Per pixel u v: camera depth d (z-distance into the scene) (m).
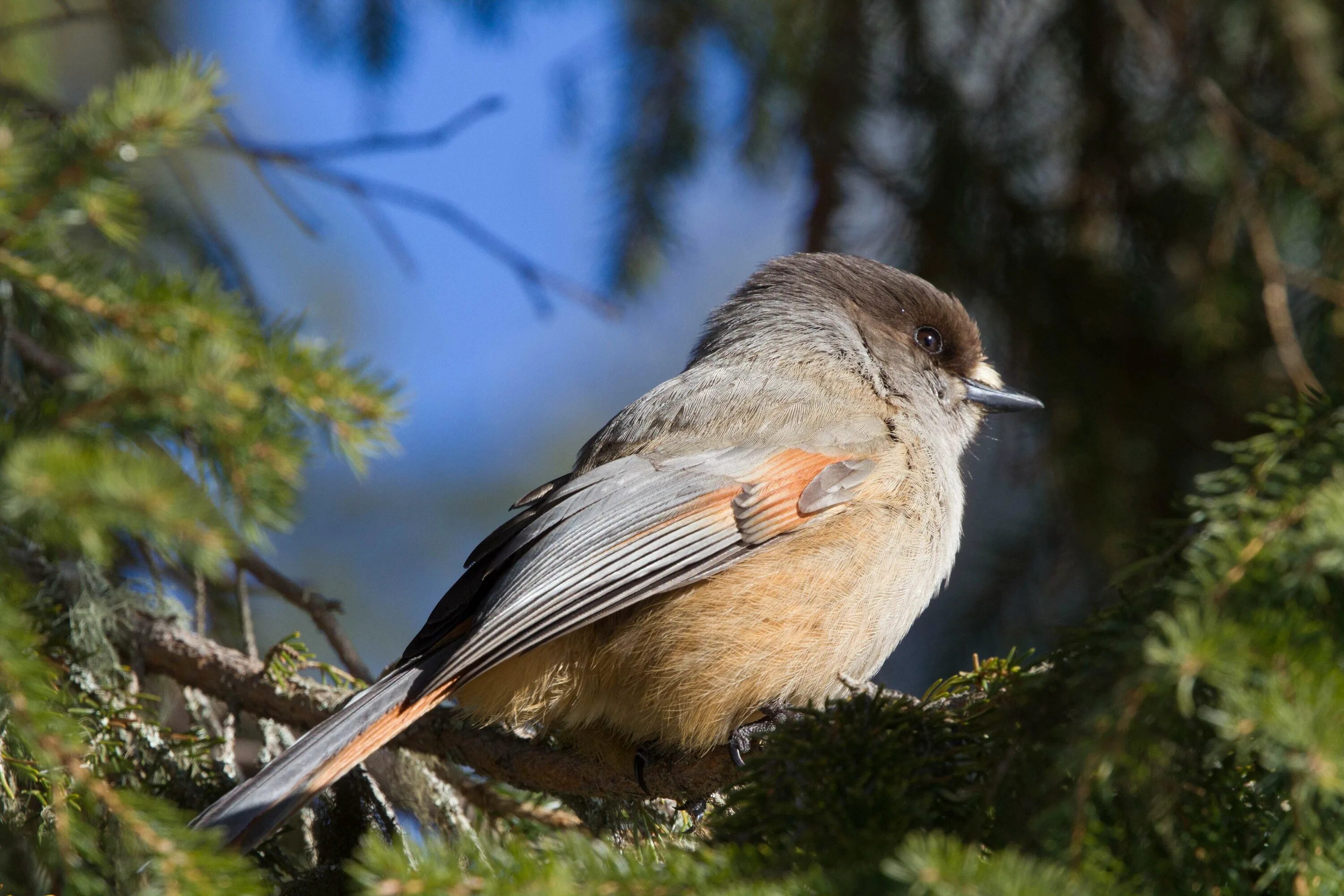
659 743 8.09
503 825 8.08
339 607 8.66
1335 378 9.63
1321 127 9.51
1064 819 4.83
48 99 10.98
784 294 10.02
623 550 7.95
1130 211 10.74
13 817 6.53
